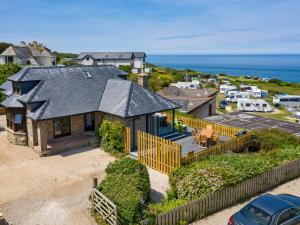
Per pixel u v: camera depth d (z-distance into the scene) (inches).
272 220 495.2
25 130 1026.7
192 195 631.2
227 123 1588.3
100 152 971.9
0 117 1461.6
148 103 1026.7
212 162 750.5
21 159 914.7
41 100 971.9
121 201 559.8
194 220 607.2
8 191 717.3
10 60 3240.7
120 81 1107.9
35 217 610.2
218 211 642.8
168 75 4183.1
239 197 681.6
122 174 640.4
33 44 3902.6
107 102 1043.3
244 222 503.8
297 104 2625.5
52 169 843.4
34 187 738.8
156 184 753.6
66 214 621.0
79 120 1061.8
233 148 957.2
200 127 1198.3
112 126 965.2
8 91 1178.6
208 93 1945.1
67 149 984.9
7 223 588.7
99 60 4830.2
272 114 2377.0
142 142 870.4
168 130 1115.9
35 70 1064.8
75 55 6215.6
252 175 701.3
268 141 1016.2
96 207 613.0
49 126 998.4
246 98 2827.3
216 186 636.1
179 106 1109.1
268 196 555.8
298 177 825.5
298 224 518.6
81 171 831.7
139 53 5012.3
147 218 545.0
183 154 906.7
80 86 1090.1
